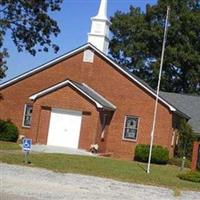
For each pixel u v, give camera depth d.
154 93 38.81
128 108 39.38
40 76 41.00
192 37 62.53
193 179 25.88
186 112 46.16
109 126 39.59
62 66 40.84
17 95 41.09
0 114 41.12
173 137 39.84
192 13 62.12
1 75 41.94
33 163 24.91
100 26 42.75
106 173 24.83
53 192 18.05
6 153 28.28
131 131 39.19
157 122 38.66
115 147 39.34
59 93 37.59
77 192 18.75
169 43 63.53
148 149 36.22
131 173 26.22
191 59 62.19
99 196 18.45
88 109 37.00
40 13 43.84
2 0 42.53
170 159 37.19
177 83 65.50
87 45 40.38
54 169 23.88
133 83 39.44
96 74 40.22
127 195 19.53
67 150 35.19
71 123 37.28
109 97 39.81
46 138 37.50
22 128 40.50
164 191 21.58
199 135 40.97
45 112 37.72
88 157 31.78
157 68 62.78
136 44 64.62
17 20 43.59
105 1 43.16
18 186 18.39
